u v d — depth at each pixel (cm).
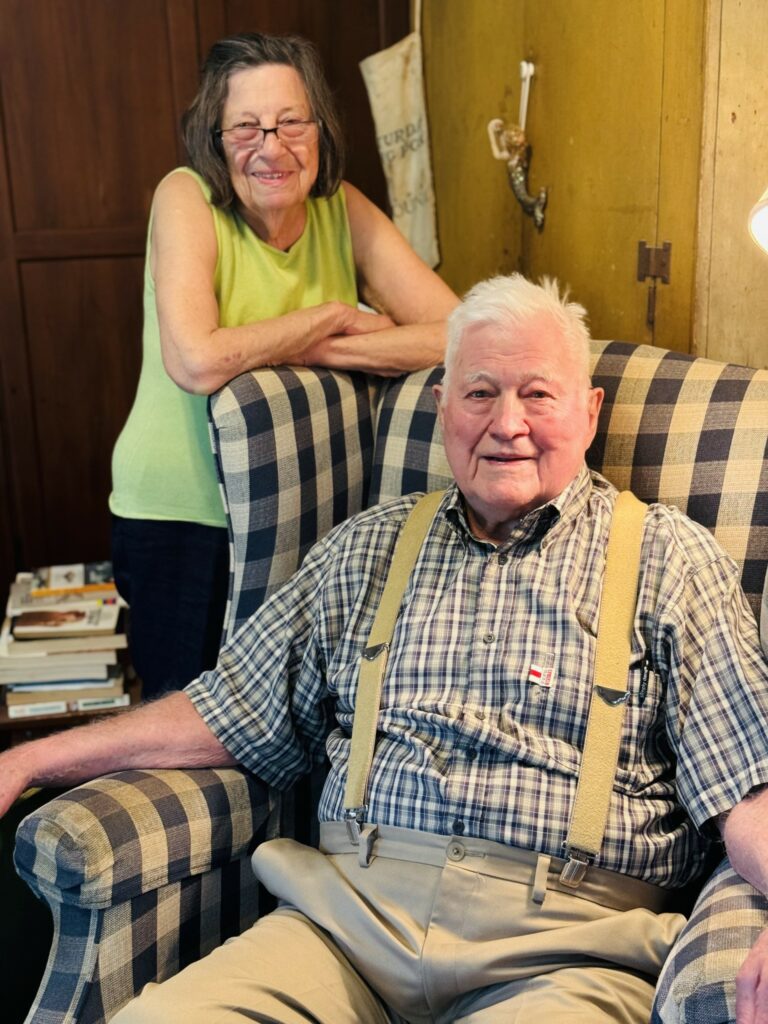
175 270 176
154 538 195
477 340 143
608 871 132
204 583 196
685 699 136
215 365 169
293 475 171
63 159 290
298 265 192
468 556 148
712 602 139
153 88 289
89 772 147
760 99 164
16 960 154
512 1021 123
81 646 220
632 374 163
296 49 178
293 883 141
